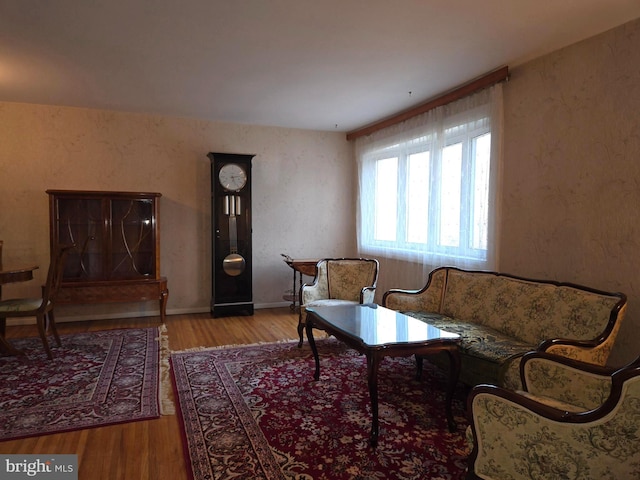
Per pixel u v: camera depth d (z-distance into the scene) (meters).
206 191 5.17
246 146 5.32
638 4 2.29
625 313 2.54
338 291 4.23
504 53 3.02
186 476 1.88
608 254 2.63
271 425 2.34
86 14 2.45
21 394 2.71
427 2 2.29
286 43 2.85
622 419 1.21
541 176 3.07
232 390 2.81
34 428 2.28
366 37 2.76
